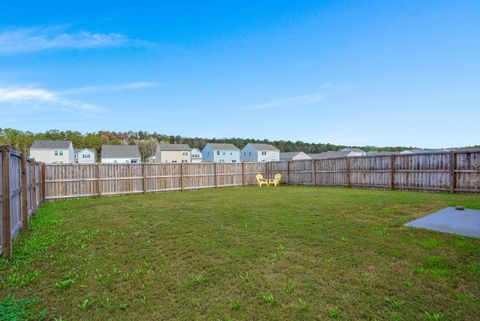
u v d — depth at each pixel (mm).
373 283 2918
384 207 7254
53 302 2691
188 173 15547
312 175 16344
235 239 4688
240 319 2330
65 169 11664
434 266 3299
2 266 3613
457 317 2258
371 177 13430
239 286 2961
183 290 2904
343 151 47469
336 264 3473
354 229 5043
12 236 4664
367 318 2283
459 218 5656
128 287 3008
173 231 5328
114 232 5359
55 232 5402
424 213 6324
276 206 7992
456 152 10438
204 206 8445
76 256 4020
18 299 2725
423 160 11508
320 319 2289
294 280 3062
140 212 7582
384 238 4430
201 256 3922
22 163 5605
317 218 6094
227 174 17281
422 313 2326
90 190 12281
